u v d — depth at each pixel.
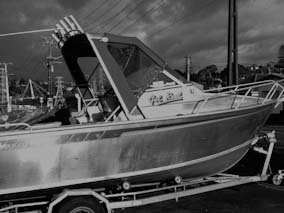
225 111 4.78
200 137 4.64
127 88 4.17
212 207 4.91
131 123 4.04
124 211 4.84
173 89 5.10
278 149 9.57
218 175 5.61
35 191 3.82
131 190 4.79
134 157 4.18
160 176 4.54
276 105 5.91
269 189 5.79
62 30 4.94
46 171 3.79
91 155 3.94
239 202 5.12
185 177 4.96
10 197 3.82
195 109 5.15
